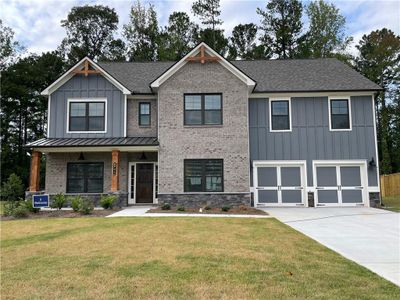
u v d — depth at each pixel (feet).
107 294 15.15
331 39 118.62
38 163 55.93
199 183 54.85
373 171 59.06
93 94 60.29
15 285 16.44
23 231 32.68
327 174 59.77
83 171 58.90
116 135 59.72
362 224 38.04
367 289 15.94
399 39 129.18
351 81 62.03
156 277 17.56
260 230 32.65
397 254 23.65
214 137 55.47
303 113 60.54
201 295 15.02
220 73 56.75
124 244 25.58
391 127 129.39
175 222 36.83
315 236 30.55
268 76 65.41
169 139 55.62
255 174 59.77
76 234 29.96
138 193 60.13
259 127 60.59
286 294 15.17
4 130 116.67
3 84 112.68
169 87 56.65
